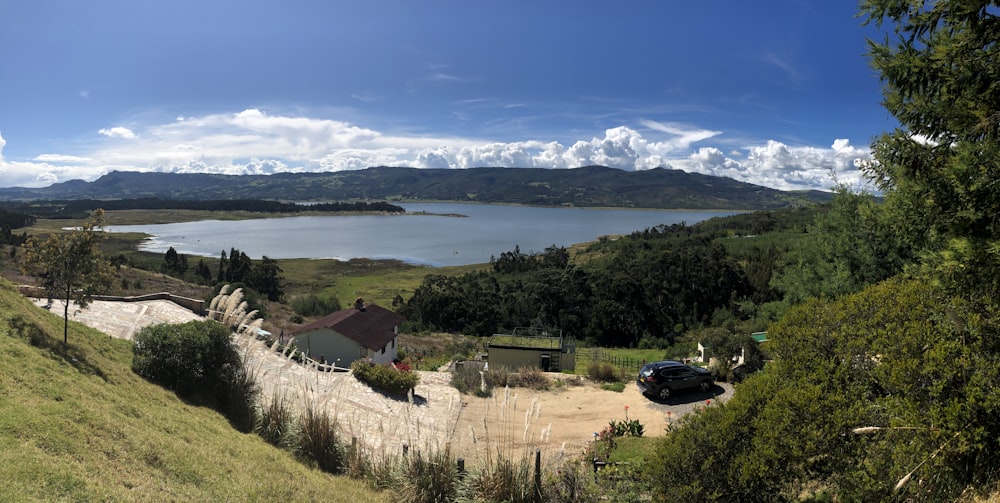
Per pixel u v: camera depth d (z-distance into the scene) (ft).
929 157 17.83
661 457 22.56
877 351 19.90
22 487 16.65
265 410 36.01
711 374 61.77
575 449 43.14
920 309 20.22
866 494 17.19
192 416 32.19
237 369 39.34
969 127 16.12
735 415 21.08
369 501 27.43
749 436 20.79
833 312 23.22
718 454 20.90
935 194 17.01
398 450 34.42
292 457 31.91
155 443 24.59
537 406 29.66
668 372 60.13
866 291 23.48
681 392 61.26
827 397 19.57
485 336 159.63
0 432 19.57
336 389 37.11
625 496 26.05
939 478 15.57
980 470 15.20
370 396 52.85
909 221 19.76
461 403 56.90
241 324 39.73
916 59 16.40
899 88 17.90
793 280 60.95
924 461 15.29
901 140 18.43
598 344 157.69
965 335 17.90
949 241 15.89
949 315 17.53
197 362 37.22
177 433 27.78
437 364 85.46
